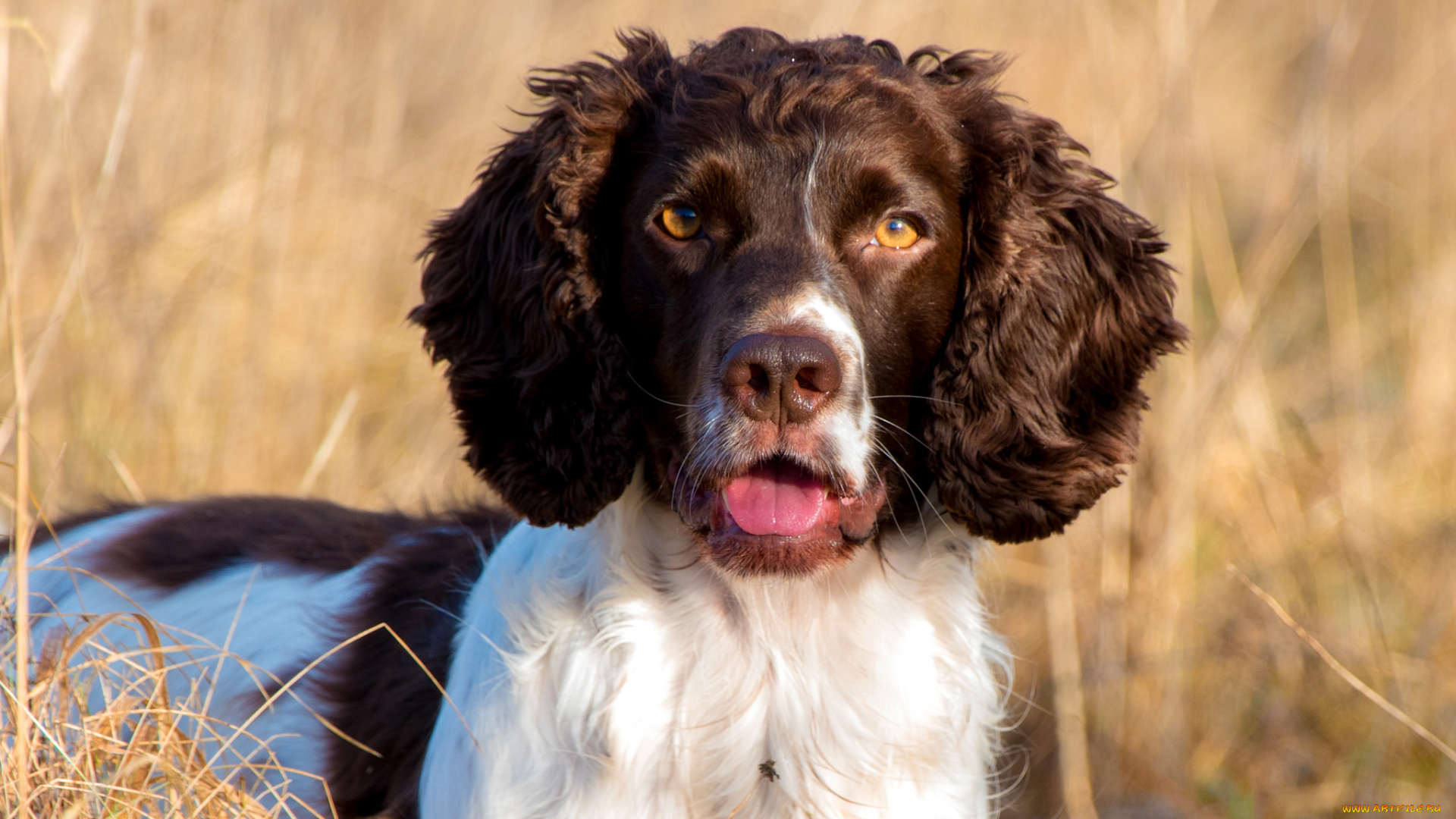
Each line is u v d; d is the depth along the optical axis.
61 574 7.10
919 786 5.52
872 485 5.13
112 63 10.81
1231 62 17.70
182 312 10.36
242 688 6.40
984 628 6.05
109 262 10.10
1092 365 5.80
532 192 5.55
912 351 5.33
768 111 5.16
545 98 6.23
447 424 10.36
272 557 7.01
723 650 5.44
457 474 10.06
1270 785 7.86
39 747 5.38
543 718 5.39
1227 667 8.48
